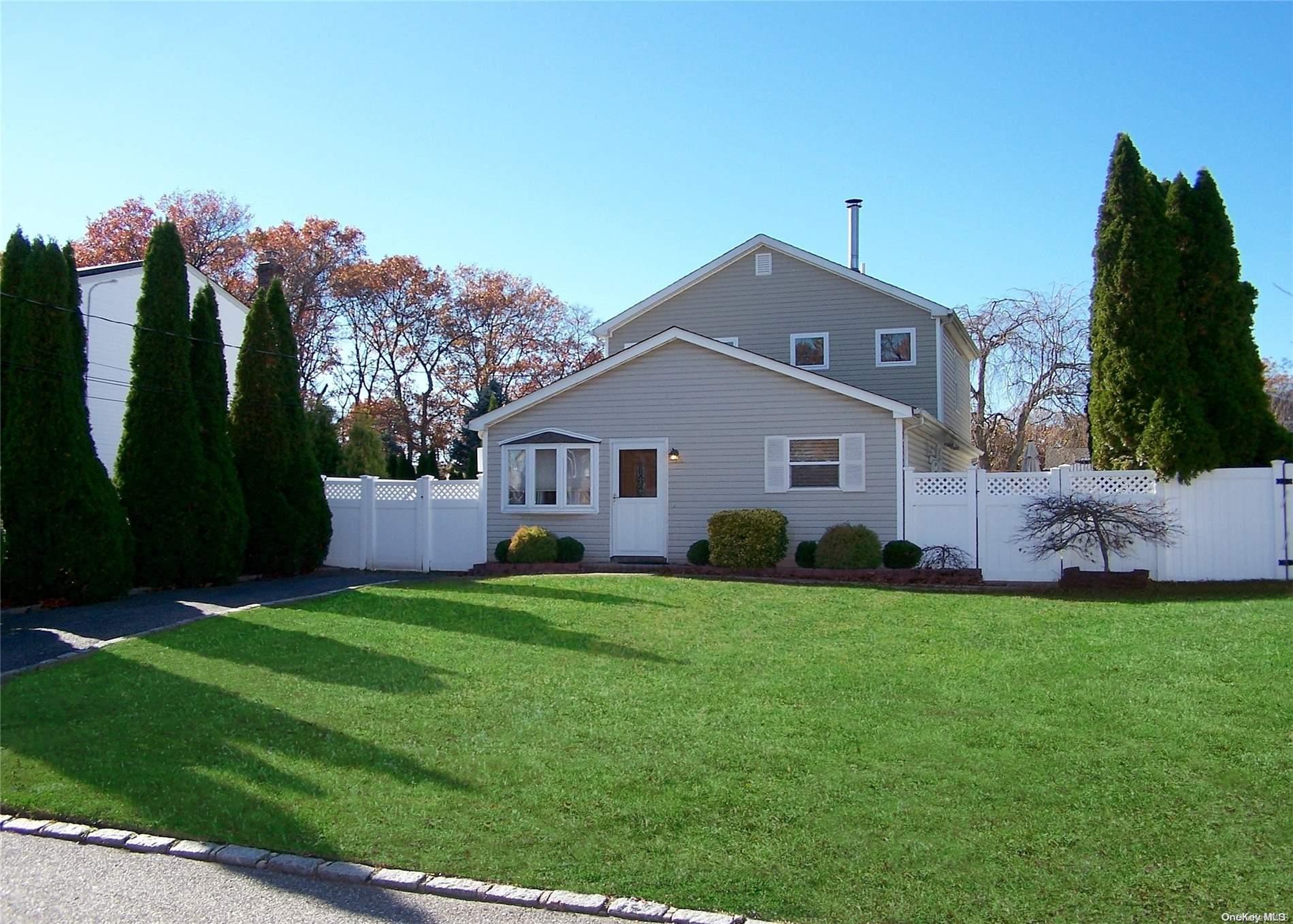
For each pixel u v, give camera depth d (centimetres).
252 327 1916
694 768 666
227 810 609
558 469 2023
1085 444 3891
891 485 1848
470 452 3884
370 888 517
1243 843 532
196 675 931
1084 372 3388
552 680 914
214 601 1436
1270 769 633
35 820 607
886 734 732
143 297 1658
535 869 525
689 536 1964
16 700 841
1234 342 1756
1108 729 728
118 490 1616
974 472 1795
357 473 3062
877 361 2452
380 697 852
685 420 1973
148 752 713
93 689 877
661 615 1266
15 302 1448
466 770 671
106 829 592
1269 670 873
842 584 1669
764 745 711
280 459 1895
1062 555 1731
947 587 1612
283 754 708
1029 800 597
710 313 2570
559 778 652
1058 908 472
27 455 1405
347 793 634
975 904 478
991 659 988
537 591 1510
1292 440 1748
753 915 474
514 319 4653
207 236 3934
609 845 550
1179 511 1672
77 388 1487
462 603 1375
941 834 553
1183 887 488
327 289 4156
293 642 1084
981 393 3584
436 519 2094
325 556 2012
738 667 963
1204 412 1709
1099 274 1789
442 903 500
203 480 1662
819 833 559
